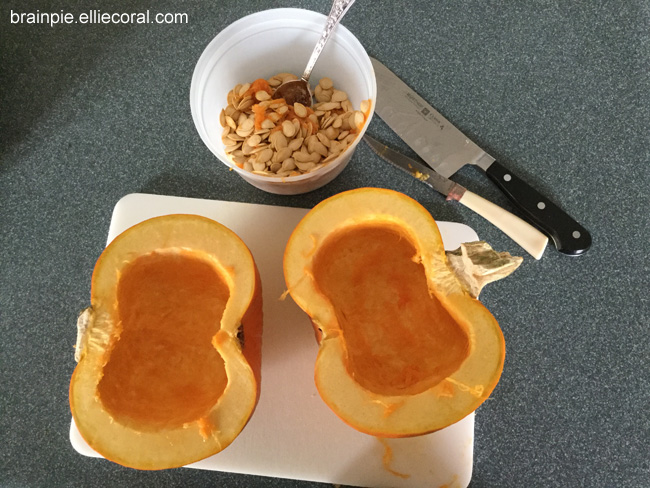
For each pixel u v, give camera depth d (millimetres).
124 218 510
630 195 521
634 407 485
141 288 433
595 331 498
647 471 476
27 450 483
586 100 542
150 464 363
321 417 476
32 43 560
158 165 533
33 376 495
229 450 472
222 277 416
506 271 376
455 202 519
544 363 495
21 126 543
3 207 526
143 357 445
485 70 550
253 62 517
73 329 503
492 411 489
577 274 506
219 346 378
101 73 553
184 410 406
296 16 484
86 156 535
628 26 557
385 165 527
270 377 483
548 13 562
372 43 556
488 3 562
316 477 469
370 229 417
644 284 503
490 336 366
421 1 563
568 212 519
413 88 546
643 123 536
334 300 448
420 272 447
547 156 531
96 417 365
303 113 491
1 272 513
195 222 390
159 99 547
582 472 477
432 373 407
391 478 466
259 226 510
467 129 538
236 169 456
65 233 521
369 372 420
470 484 479
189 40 560
